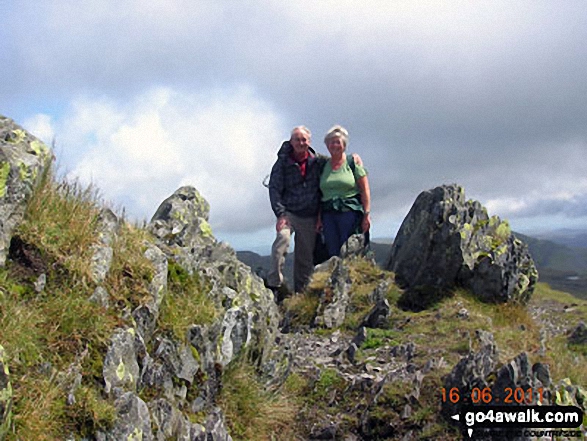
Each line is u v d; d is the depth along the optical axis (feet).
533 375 9.80
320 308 17.02
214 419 8.46
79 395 6.43
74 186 8.85
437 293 17.47
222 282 10.69
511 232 19.53
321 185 17.90
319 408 10.75
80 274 7.55
